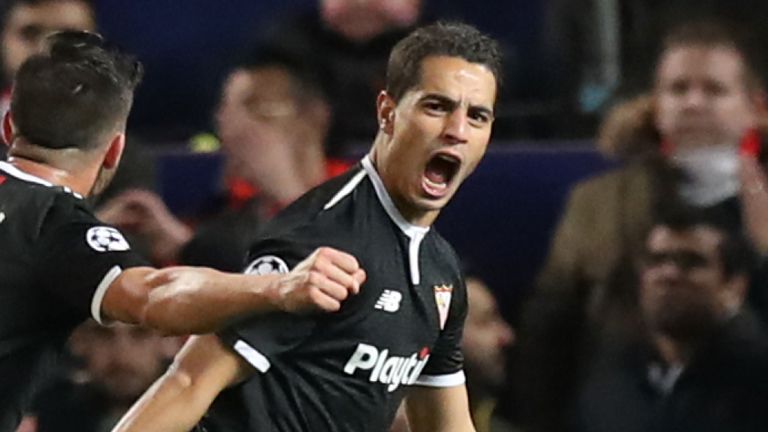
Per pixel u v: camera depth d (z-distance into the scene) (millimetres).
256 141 23156
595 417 22297
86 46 16703
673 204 22047
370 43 25828
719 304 21750
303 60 25344
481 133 15750
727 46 22891
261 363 15273
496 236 25031
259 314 13969
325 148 24297
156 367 22594
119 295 14766
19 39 26141
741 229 21875
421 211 15961
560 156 24938
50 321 15695
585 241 22844
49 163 16359
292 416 15578
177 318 14227
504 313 24969
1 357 15594
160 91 29688
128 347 22469
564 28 27781
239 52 29766
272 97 23281
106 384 22500
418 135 15578
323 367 15625
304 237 15570
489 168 25031
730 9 24594
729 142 22703
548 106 27469
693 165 22156
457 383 17562
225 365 15219
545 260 24297
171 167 25281
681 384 21797
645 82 25062
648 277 22031
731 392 21625
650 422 21875
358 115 25672
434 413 17703
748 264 21797
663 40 24359
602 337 22484
